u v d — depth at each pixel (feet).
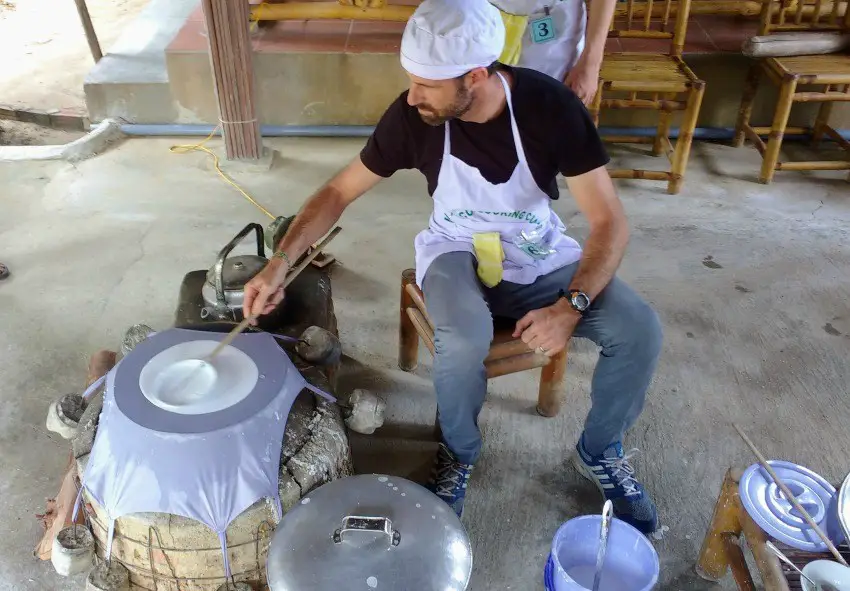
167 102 11.43
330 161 11.01
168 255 8.74
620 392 5.25
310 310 6.09
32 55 14.32
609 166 11.04
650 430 6.58
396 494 4.38
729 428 6.62
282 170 10.72
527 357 5.80
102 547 4.70
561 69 6.72
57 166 10.61
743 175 10.90
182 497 4.30
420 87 4.68
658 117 11.77
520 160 5.15
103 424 4.59
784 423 6.68
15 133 11.95
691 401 6.91
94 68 11.68
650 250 9.11
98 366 6.16
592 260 4.94
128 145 11.26
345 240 9.14
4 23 15.75
